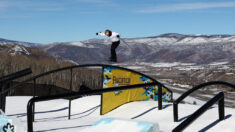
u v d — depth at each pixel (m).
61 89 53.91
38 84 54.84
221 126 6.02
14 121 4.76
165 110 9.20
